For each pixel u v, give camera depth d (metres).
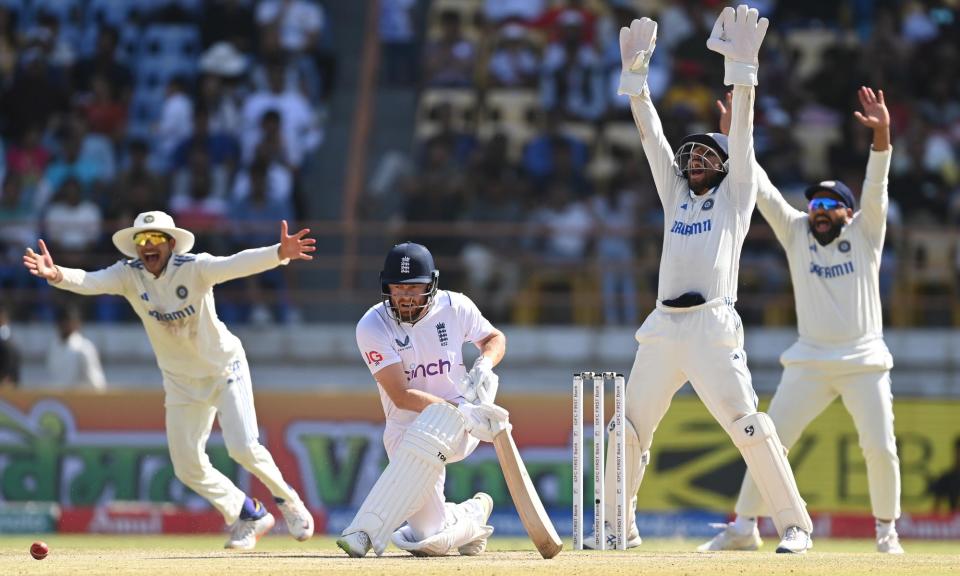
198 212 57.00
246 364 29.75
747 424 25.91
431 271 23.70
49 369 50.06
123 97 62.97
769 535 44.66
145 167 58.44
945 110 62.97
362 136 63.94
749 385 26.14
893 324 54.84
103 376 53.59
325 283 58.78
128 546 33.03
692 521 45.72
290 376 53.66
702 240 25.91
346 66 70.31
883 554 26.97
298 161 59.88
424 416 23.31
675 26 64.06
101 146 60.25
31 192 59.03
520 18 66.88
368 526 23.06
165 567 20.95
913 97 63.34
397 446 24.41
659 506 45.91
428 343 24.03
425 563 21.72
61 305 55.19
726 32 25.69
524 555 24.95
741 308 54.84
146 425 46.81
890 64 63.16
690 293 25.88
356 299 54.56
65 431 46.97
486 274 54.62
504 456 23.05
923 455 46.31
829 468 46.00
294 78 62.94
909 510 46.12
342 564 21.42
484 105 64.06
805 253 29.95
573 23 64.25
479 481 45.47
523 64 64.94
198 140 59.62
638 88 26.73
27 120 61.91
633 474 26.86
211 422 29.81
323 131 65.62
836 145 59.97
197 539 41.53
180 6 67.06
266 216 56.06
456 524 24.75
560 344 53.44
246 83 63.66
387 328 23.97
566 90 63.16
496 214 56.50
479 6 71.06
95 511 46.41
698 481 45.94
